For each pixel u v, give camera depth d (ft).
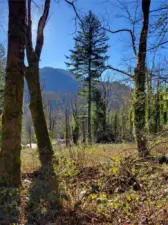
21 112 16.17
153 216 11.11
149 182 15.26
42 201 12.62
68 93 120.57
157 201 12.57
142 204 12.54
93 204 12.53
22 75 16.17
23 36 16.20
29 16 24.21
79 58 82.17
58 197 12.72
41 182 15.11
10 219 11.62
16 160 15.65
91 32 73.82
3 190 13.65
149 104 20.63
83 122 86.89
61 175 16.48
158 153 20.38
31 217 11.77
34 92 24.07
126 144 27.66
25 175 19.35
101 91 89.76
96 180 16.39
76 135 43.86
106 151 25.91
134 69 22.76
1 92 47.91
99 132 67.51
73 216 11.68
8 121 15.70
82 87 89.45
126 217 11.55
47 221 11.48
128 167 17.17
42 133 23.50
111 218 11.62
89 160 20.80
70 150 21.86
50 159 21.95
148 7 21.21
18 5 15.97
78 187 14.67
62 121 107.14
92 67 83.05
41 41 25.29
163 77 16.63
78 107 96.84
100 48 79.77
